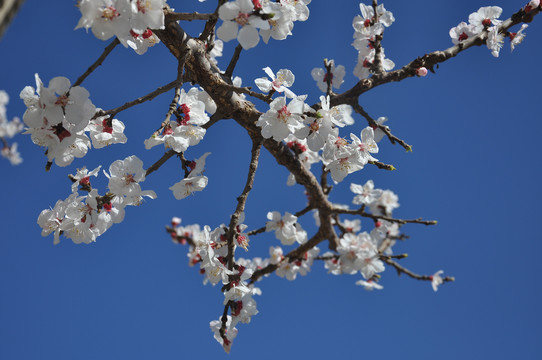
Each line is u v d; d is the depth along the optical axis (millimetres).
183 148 3281
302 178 4453
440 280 5789
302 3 3486
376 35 4793
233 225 3600
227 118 3893
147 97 3402
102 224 3582
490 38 4641
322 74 4977
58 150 3105
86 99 2973
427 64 4617
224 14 2898
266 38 3166
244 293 3697
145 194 3412
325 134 3441
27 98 2986
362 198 5590
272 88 3477
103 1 2717
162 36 3398
